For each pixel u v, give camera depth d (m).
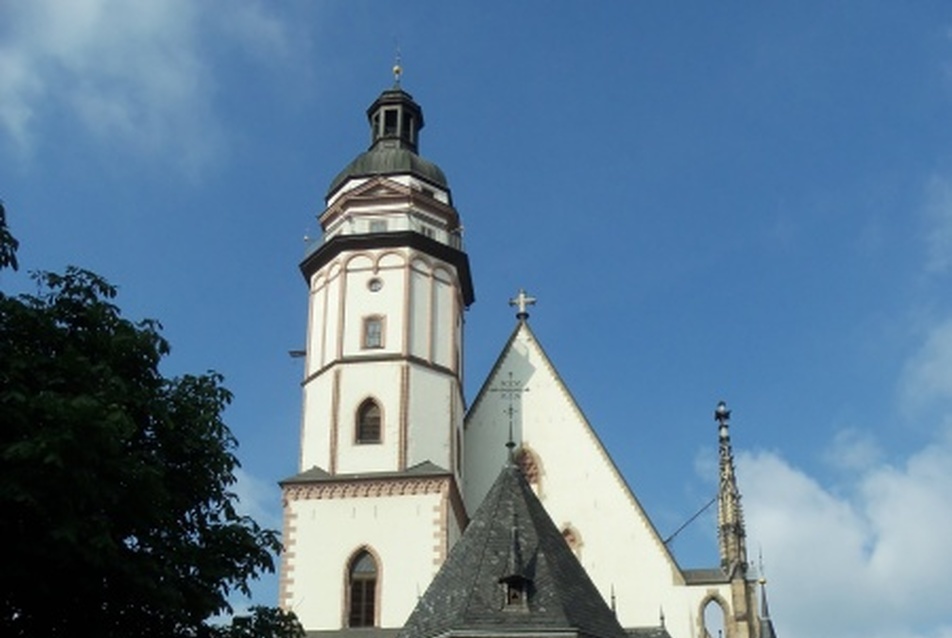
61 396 24.06
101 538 23.38
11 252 25.72
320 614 54.28
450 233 64.38
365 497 56.34
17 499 22.59
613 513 60.22
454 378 60.72
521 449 62.31
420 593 54.25
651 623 57.16
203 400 29.73
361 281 61.56
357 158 67.00
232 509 29.58
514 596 38.44
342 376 59.41
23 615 24.62
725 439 61.38
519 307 65.88
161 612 25.98
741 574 57.62
